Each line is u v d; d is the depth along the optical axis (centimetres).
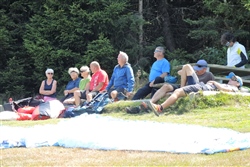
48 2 1877
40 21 1884
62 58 1844
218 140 635
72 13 1814
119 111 1055
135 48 1927
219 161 547
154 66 1181
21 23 1997
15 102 1157
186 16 2117
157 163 546
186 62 1859
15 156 600
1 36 1866
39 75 1862
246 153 581
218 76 1307
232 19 1800
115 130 722
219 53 1781
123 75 1166
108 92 1184
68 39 1834
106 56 1800
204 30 1855
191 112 972
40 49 1800
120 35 1914
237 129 732
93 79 1191
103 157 587
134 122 836
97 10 1861
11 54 1953
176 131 707
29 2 1972
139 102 1039
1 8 2008
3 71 1931
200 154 587
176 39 2122
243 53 1207
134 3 2070
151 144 631
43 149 642
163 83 1127
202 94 1007
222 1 1778
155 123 817
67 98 1291
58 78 1866
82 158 584
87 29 1831
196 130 714
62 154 609
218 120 847
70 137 670
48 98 1257
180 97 1007
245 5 1542
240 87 1098
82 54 1886
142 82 1752
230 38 1218
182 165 534
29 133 721
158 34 2114
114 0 1866
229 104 1003
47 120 977
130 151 616
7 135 704
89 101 1124
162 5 2077
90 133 699
